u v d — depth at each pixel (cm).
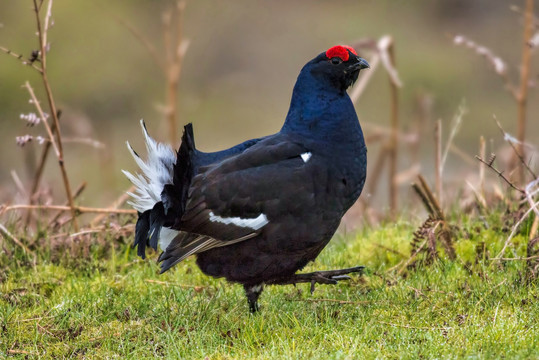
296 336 873
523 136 1434
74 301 998
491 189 1372
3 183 2373
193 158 947
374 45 1445
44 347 885
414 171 1608
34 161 1766
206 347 869
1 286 1056
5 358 855
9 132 2677
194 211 916
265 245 920
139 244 936
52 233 1214
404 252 1120
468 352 786
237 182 909
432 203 1099
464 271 1031
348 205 951
